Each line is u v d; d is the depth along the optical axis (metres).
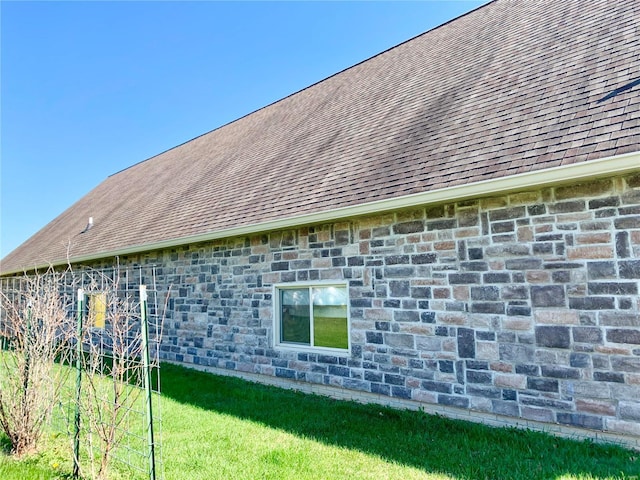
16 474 4.15
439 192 5.36
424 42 10.65
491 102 6.44
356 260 6.62
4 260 19.42
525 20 8.26
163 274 10.16
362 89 10.29
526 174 4.71
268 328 7.86
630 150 4.15
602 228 4.59
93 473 3.83
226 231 7.98
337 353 6.80
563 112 5.29
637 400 4.29
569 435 4.70
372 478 3.88
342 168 7.39
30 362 4.90
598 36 6.26
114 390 4.11
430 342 5.77
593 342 4.58
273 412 6.02
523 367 5.01
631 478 3.73
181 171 13.74
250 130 13.20
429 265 5.84
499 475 3.87
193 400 6.75
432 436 4.92
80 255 11.93
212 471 4.09
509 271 5.18
